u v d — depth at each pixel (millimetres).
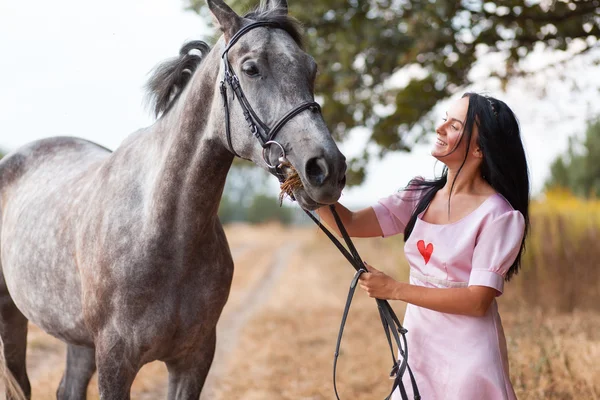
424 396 2059
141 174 2479
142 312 2326
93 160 3123
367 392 4477
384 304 2096
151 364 5246
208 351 2566
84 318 2520
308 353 5695
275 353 5652
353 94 5203
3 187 3480
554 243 6816
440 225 2094
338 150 1937
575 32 4344
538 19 4336
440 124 2145
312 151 1911
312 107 2014
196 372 2568
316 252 16859
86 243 2494
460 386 1975
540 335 4262
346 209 2385
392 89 5203
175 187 2322
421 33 4434
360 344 5918
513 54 4641
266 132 2037
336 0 4461
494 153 2053
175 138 2373
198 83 2357
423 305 2002
